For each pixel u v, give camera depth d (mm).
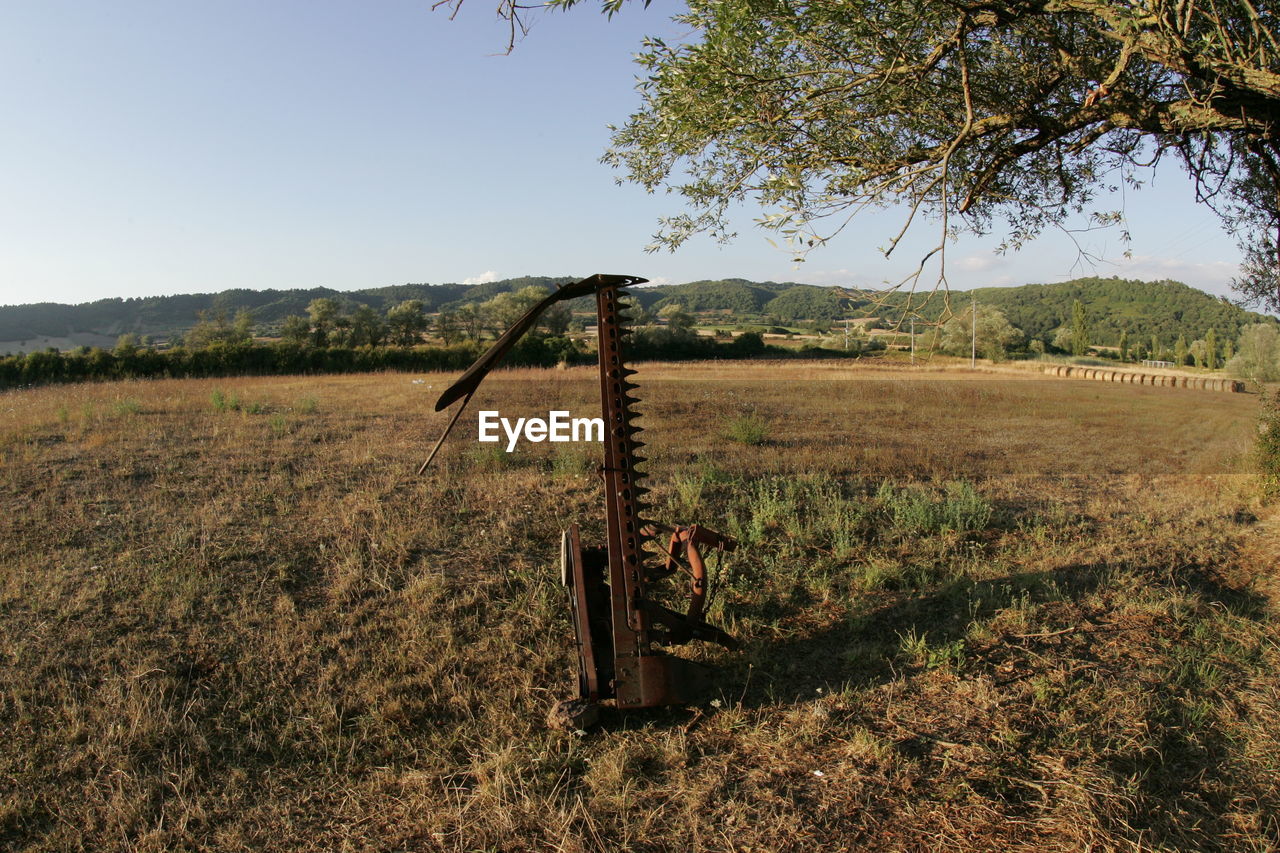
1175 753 3820
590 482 8680
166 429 12094
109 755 3906
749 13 3801
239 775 3838
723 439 12281
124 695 4383
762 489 8305
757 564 6516
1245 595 6008
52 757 3893
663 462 10164
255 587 5762
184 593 5535
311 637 5098
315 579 5961
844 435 13586
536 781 3725
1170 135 4359
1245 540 7363
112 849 3350
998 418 17312
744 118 4223
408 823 3500
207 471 9039
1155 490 9680
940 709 4234
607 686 4266
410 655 4934
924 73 3898
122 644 4906
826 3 3764
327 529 6938
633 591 4066
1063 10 3645
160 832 3398
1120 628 5242
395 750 4070
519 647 5078
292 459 9828
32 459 9430
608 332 3996
